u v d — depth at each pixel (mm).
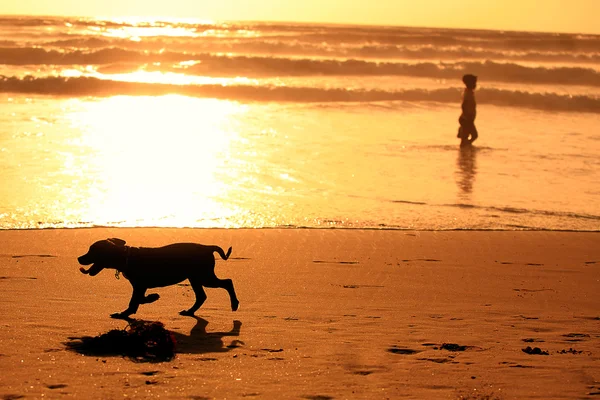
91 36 45375
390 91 30078
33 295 7953
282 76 35500
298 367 5887
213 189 14516
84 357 5918
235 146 18969
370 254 10703
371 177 16266
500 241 11836
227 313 7590
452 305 8250
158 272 7223
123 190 14055
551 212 13969
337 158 18109
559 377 5809
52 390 5141
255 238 11328
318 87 29656
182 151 18016
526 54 48094
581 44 51250
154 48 42625
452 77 37562
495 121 26188
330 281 9172
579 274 10070
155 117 22938
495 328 7320
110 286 8477
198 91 28781
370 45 46969
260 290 8625
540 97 30594
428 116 26250
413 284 9195
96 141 18625
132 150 17797
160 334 6234
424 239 11758
